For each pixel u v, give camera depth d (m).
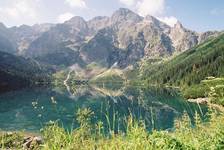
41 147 6.79
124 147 6.08
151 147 5.92
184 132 6.75
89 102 114.06
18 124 55.56
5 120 62.97
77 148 6.29
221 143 5.81
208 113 6.77
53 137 6.64
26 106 98.25
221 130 6.04
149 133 6.43
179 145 5.86
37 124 54.84
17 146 7.62
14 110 86.31
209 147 5.79
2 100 119.75
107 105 7.14
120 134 6.68
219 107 6.63
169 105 95.56
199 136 6.42
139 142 6.08
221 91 6.69
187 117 7.29
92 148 6.21
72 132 6.59
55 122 6.80
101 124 6.68
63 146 6.33
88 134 6.62
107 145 6.21
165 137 6.05
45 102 110.88
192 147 5.84
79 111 6.74
